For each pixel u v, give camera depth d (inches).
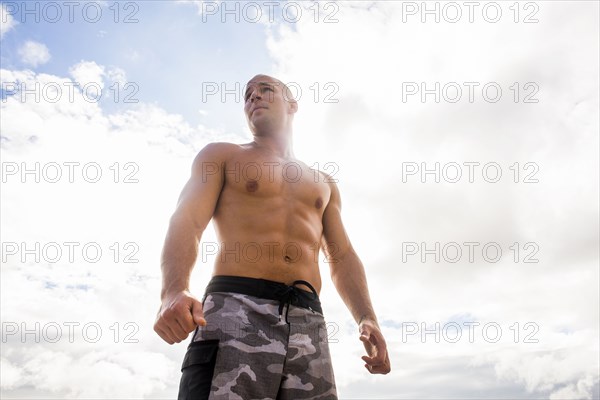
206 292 75.6
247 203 82.2
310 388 70.4
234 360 65.5
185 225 72.6
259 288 73.0
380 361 79.9
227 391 63.2
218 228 81.8
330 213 99.3
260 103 101.0
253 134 101.9
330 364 76.0
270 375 66.9
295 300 74.4
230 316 69.4
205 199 79.4
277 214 82.9
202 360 65.7
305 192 90.4
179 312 56.2
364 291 92.3
